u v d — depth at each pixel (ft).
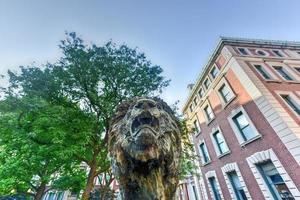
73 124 24.91
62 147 22.72
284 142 27.22
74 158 27.86
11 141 23.61
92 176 27.91
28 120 24.27
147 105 4.81
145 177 4.35
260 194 30.30
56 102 27.68
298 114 30.91
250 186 32.42
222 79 43.32
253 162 32.30
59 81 27.68
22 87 25.58
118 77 29.68
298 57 44.86
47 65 28.84
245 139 35.68
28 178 26.86
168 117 5.16
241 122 37.24
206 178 47.03
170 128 4.94
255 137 31.99
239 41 46.52
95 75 29.01
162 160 4.44
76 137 24.02
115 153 4.76
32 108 23.30
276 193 28.58
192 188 56.03
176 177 4.62
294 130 26.68
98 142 29.25
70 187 31.45
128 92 31.01
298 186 24.73
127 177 4.46
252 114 33.73
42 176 26.86
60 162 26.81
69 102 28.94
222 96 43.78
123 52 31.78
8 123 22.71
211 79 49.24
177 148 5.00
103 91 30.60
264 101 31.50
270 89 33.81
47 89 26.91
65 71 28.27
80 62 28.35
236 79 39.01
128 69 30.27
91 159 30.83
